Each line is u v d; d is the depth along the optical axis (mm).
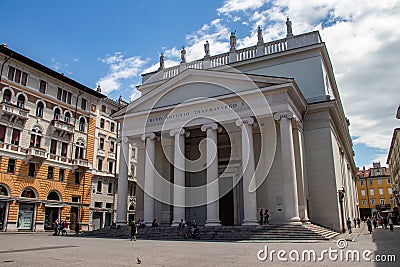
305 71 26469
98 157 43469
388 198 86188
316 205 23234
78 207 38875
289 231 17297
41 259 9023
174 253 10922
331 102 24016
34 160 34188
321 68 26062
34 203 33812
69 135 39094
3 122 32188
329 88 29844
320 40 27266
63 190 37219
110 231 22422
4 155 31781
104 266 7953
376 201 87375
